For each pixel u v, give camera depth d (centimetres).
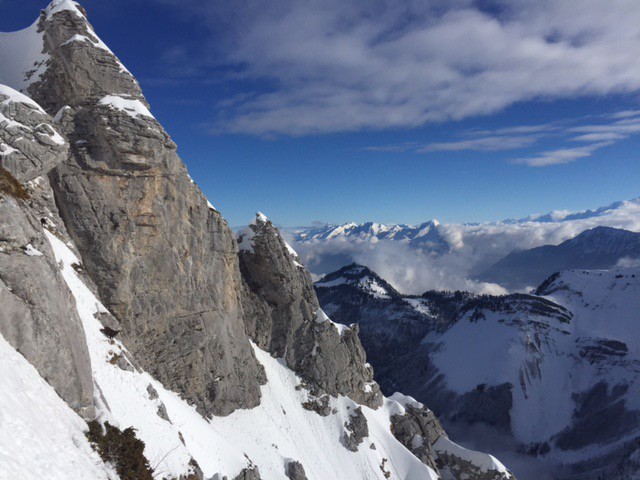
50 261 2688
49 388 2289
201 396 6338
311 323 8931
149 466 2752
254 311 8606
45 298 2441
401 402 10312
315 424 7944
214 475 4216
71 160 5269
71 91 5512
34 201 4700
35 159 3719
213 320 6650
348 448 7881
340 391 8681
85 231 5228
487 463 9419
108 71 5747
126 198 5575
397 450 8500
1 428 1497
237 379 7012
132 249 5588
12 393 1802
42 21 5975
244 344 7500
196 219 6550
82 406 2530
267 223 9019
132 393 3791
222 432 6281
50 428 1956
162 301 5984
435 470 9369
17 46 5994
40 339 2319
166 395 5516
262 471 6094
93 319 4212
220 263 6938
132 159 5438
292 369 8569
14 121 3731
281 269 8712
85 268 5216
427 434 9869
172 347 6056
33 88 5609
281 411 7588
